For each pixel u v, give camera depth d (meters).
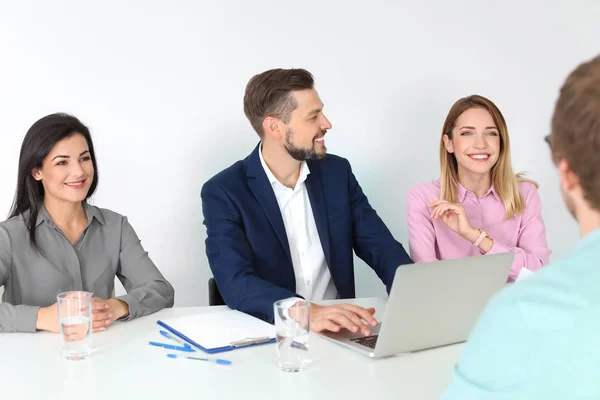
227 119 3.13
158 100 3.06
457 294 1.66
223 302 2.47
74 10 2.94
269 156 2.54
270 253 2.44
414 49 3.29
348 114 3.26
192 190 3.14
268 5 3.12
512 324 0.76
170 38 3.04
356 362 1.58
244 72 3.12
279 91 2.42
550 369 0.73
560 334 0.73
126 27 2.99
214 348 1.65
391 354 1.62
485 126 2.58
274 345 1.71
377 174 3.33
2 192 2.96
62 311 1.62
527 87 3.45
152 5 3.01
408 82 3.30
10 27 2.89
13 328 1.83
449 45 3.33
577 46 3.47
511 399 0.76
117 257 2.40
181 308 2.16
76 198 2.24
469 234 2.52
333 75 3.22
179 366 1.56
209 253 2.37
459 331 1.72
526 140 3.48
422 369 1.54
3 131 2.93
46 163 2.20
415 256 2.63
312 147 2.47
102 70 2.99
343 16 3.20
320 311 1.84
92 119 3.00
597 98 0.75
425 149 3.36
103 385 1.44
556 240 3.55
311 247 2.59
